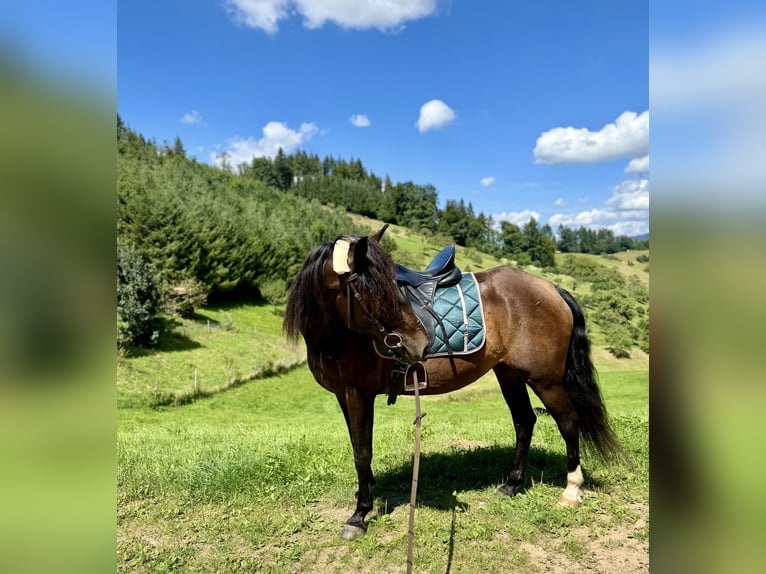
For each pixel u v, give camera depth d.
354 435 3.02
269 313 32.97
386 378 2.97
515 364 3.23
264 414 14.55
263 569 2.64
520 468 3.55
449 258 3.25
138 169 38.12
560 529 3.01
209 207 36.16
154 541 2.92
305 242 46.38
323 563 2.71
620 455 3.98
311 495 3.49
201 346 22.05
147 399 15.02
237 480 3.61
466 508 3.31
